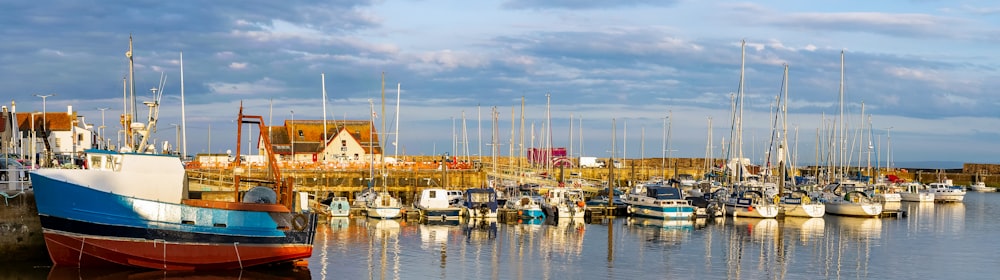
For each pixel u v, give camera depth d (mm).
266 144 47875
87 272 40656
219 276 41219
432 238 61156
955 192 116312
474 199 79125
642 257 53094
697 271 48281
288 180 44125
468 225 72188
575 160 153250
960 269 50188
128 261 40469
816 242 62125
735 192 91938
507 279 44812
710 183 112000
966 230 72250
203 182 85500
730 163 111875
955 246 60594
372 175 86562
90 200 39938
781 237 65125
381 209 75875
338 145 125250
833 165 130000
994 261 53344
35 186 39969
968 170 175375
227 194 59969
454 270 47219
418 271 46656
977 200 122938
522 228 70438
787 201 84188
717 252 55938
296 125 130000
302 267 45281
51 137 103500
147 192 41500
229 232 41375
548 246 57750
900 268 50312
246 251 41812
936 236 67125
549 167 121250
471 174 105000
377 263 48875
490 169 124062
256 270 43062
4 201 42250
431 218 75000
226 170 95875
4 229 42250
